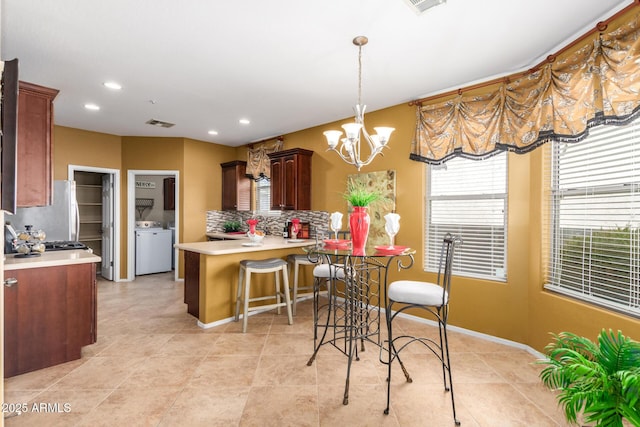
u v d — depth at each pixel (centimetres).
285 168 499
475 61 286
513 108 292
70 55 278
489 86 321
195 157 598
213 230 623
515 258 305
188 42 258
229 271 372
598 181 239
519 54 273
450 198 354
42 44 260
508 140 296
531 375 252
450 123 340
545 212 284
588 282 246
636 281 213
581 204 254
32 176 263
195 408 208
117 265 571
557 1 205
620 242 223
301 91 357
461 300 340
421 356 284
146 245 629
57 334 264
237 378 245
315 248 246
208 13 220
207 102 395
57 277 265
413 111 379
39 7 212
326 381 241
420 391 229
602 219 237
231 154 655
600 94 218
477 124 319
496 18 224
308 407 210
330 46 262
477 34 244
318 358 279
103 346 302
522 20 226
